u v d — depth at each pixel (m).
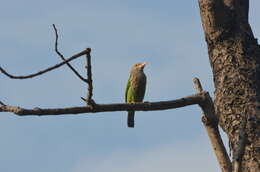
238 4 10.59
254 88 10.06
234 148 9.91
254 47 10.42
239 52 10.31
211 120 11.32
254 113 9.86
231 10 10.45
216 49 10.52
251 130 9.74
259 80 10.19
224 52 10.39
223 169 10.91
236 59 10.29
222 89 10.27
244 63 10.23
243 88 10.09
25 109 10.51
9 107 10.65
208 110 11.38
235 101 10.06
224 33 10.44
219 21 10.43
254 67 10.22
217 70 10.46
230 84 10.20
